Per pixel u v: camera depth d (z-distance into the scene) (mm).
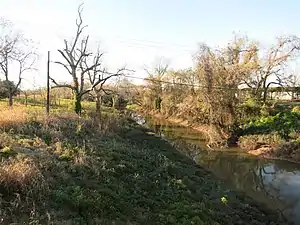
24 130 23531
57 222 12273
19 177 14031
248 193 25109
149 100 83750
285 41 52875
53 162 17641
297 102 62031
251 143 40875
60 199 14070
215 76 44250
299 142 37656
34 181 14250
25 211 12664
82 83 45344
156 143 34625
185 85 60969
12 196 13367
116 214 14609
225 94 43969
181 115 66312
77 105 42875
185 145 41625
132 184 18797
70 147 21391
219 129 43750
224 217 17891
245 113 48188
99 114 41531
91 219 13516
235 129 44688
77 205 14023
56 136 23500
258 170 32188
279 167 33438
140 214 15398
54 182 15492
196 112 55500
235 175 30078
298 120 44312
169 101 72125
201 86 45125
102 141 27531
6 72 50812
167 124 62594
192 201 18641
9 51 57188
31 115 29453
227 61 47156
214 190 22547
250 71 47250
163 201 17719
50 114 32250
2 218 11680
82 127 29828
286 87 57062
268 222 19438
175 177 22406
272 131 42375
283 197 24844
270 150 38312
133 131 38562
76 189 15188
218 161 35031
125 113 62906
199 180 24047
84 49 45750
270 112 49469
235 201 21312
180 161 29750
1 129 23000
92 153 21281
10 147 17859
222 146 42000
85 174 17641
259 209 21469
